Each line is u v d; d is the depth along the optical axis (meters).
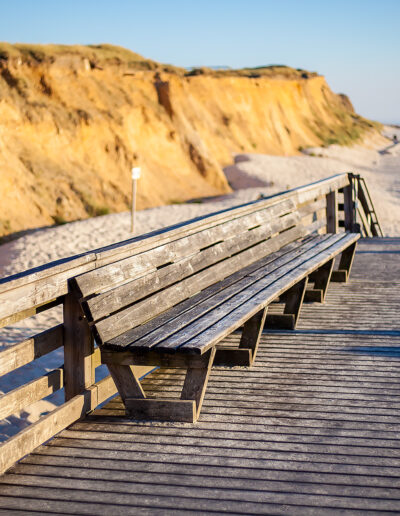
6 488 2.52
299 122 69.06
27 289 2.67
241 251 5.06
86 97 31.75
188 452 2.84
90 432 3.08
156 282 3.62
